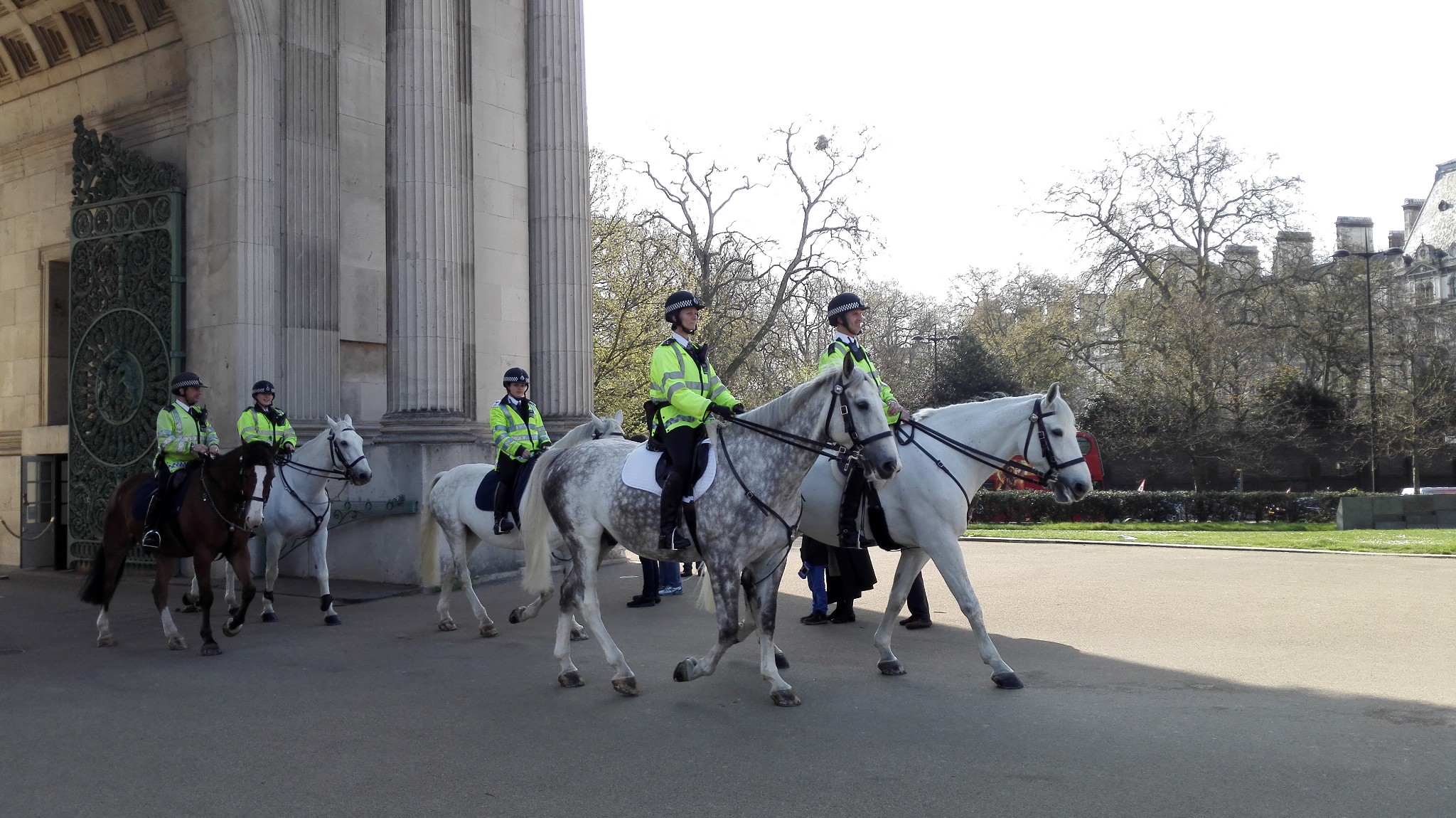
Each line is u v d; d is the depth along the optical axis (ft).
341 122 52.85
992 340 166.81
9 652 31.76
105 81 55.36
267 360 48.08
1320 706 22.03
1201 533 75.61
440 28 48.29
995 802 16.07
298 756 19.57
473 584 47.01
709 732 20.70
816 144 107.55
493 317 58.13
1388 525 81.15
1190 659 27.63
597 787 17.31
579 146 57.52
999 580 46.19
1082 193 125.39
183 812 16.49
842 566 34.81
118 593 46.50
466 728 21.42
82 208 53.88
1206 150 121.08
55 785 18.02
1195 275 124.26
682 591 44.91
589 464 24.89
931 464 25.58
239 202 47.78
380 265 54.54
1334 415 129.29
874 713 21.99
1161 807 15.70
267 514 37.22
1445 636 30.45
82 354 53.52
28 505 57.21
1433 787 16.35
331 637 33.78
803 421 21.86
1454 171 222.28
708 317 104.63
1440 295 208.33
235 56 48.24
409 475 46.09
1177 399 112.78
